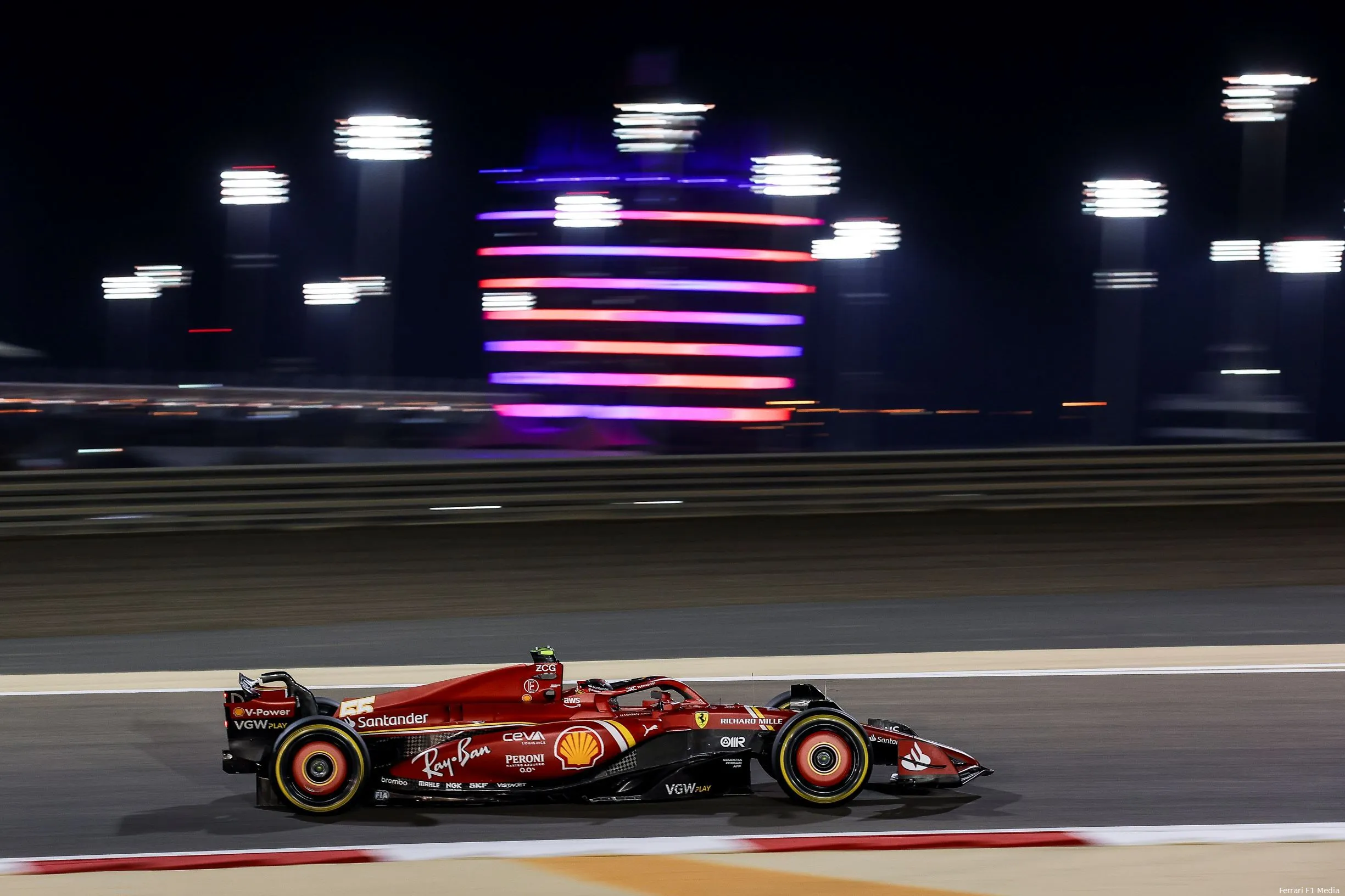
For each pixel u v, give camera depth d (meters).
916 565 18.20
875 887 6.37
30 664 12.70
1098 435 51.66
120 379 47.19
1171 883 6.45
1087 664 11.98
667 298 88.00
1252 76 44.25
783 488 21.89
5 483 19.75
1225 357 44.97
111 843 7.21
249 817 7.67
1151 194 51.47
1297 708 10.23
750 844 7.00
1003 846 6.99
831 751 7.60
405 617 15.05
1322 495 22.94
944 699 10.62
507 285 88.62
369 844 7.11
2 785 8.42
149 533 20.17
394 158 48.22
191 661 12.73
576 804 7.79
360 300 48.75
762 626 14.35
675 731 7.67
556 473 21.28
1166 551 19.12
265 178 58.12
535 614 15.18
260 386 48.09
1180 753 8.95
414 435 40.78
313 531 20.48
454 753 7.54
